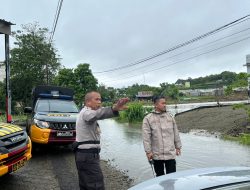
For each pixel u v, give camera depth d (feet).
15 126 28.02
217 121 65.46
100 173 18.11
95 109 18.06
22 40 105.50
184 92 317.01
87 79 145.89
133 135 61.57
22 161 26.13
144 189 10.77
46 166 33.14
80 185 18.20
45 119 37.76
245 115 64.13
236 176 10.21
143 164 34.91
